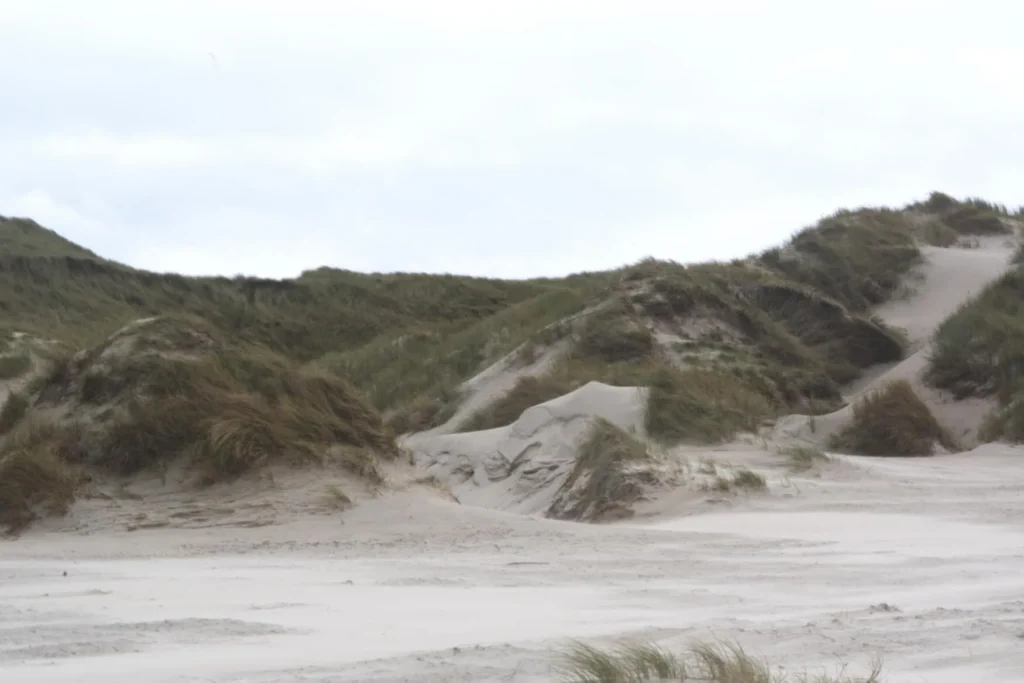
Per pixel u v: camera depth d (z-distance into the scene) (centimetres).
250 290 4253
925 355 2358
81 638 590
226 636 596
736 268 2967
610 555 920
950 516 1146
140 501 1140
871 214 3434
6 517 1083
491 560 905
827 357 2603
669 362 2381
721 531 1074
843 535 1024
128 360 1305
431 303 4428
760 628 579
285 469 1192
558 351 2470
